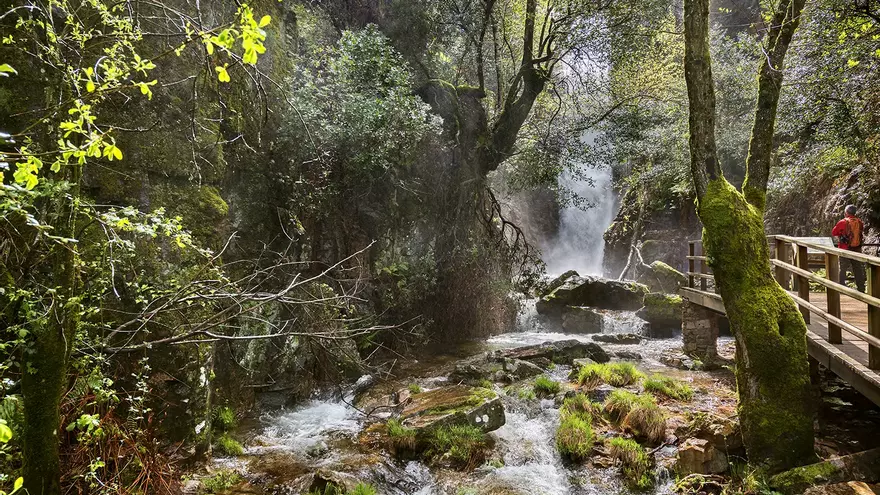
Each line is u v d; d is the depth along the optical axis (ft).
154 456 14.23
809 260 33.78
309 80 30.22
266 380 26.50
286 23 32.71
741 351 17.13
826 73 27.84
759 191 19.27
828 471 14.90
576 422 21.68
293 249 29.53
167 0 19.43
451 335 41.98
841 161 37.88
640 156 55.26
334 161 31.35
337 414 25.66
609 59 43.50
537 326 49.42
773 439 16.11
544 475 19.25
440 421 21.83
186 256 18.88
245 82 25.68
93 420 11.27
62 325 9.70
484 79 52.90
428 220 41.96
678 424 21.89
